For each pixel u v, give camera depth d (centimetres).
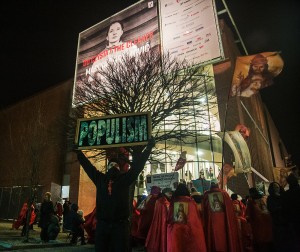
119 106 1099
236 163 1580
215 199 687
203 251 612
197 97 1179
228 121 2023
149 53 1562
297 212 581
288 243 611
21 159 2111
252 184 2062
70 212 1189
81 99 1216
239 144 1591
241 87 1434
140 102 1082
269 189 666
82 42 2711
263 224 773
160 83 1160
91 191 2292
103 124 409
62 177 2472
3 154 2772
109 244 361
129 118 401
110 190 371
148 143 383
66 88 2708
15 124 2833
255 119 2997
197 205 722
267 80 1419
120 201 368
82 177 2264
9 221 2375
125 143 390
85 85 1314
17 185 2417
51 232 1155
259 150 2816
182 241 620
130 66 1174
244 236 798
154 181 1101
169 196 784
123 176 381
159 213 720
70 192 2244
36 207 1708
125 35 2398
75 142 411
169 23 2145
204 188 1190
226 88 2131
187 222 630
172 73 1180
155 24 2231
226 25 2539
